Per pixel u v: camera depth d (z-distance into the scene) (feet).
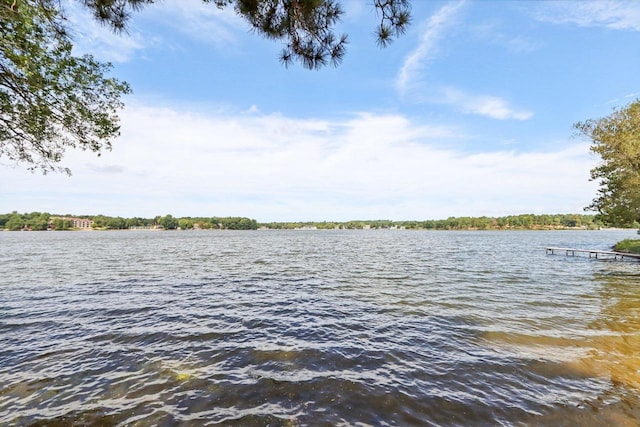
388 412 15.30
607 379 18.52
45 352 22.40
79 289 45.47
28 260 84.89
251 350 23.04
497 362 20.95
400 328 28.22
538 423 14.37
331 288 47.34
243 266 74.74
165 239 228.02
